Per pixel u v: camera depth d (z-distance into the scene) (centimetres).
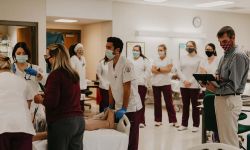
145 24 903
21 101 270
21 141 262
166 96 639
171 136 571
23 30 759
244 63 330
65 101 275
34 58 728
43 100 272
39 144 304
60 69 276
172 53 967
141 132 599
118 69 362
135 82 369
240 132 379
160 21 928
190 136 571
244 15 1107
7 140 257
